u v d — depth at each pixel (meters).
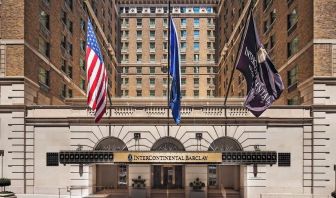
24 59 31.31
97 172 35.38
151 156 29.97
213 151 30.08
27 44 31.92
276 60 40.62
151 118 31.73
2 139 31.61
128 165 33.38
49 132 32.09
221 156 29.97
